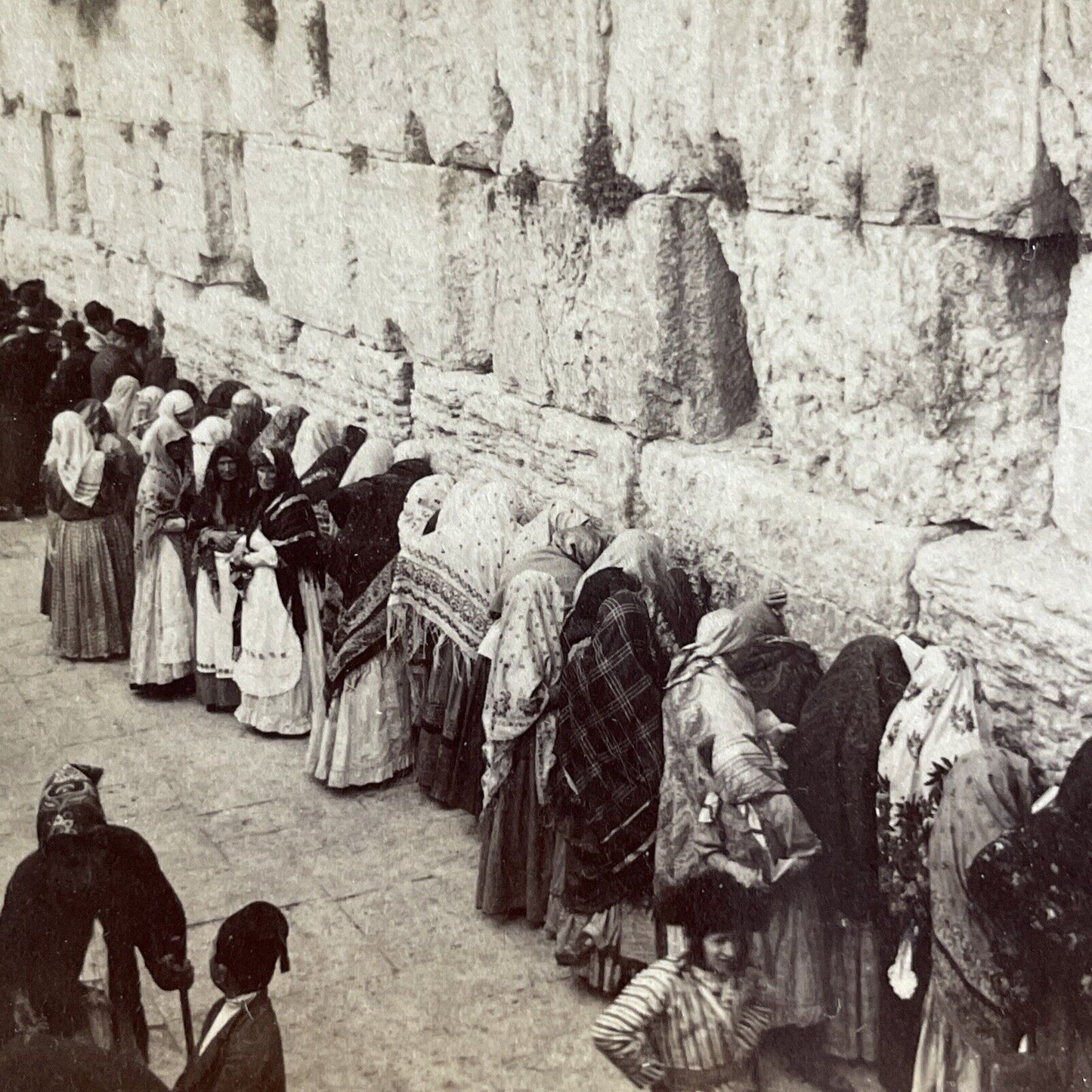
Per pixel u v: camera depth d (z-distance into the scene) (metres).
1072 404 4.36
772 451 5.56
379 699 6.03
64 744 6.57
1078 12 3.88
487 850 5.07
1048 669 4.14
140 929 3.94
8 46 11.65
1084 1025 3.55
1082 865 3.49
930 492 4.61
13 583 8.73
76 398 9.34
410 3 6.78
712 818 3.96
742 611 4.88
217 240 9.35
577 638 4.70
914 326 4.52
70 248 11.48
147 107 9.67
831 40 4.63
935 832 3.69
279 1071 3.55
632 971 4.55
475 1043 4.48
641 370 5.70
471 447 6.99
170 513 6.88
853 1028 4.07
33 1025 3.68
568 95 5.84
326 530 6.74
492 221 6.57
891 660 4.15
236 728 6.74
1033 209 4.17
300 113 7.97
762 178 5.06
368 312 7.71
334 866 5.53
